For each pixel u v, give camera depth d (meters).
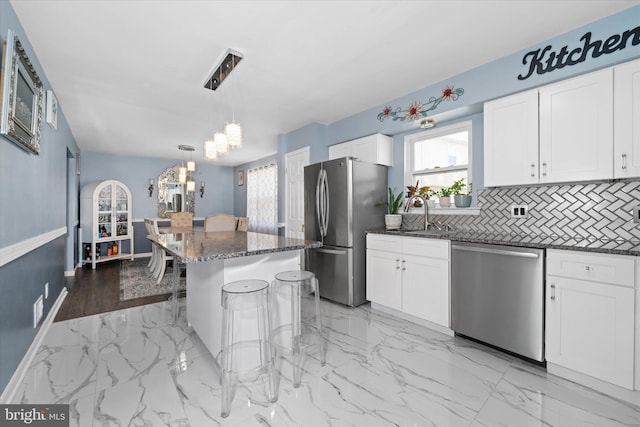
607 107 1.84
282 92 3.07
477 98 2.54
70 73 2.62
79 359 2.01
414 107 3.06
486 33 2.07
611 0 1.75
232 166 8.26
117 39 2.11
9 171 1.60
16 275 1.75
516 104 2.27
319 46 2.22
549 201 2.32
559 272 1.78
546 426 1.41
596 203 2.09
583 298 1.69
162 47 2.22
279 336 2.09
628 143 1.76
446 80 2.77
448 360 2.03
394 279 2.83
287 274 2.00
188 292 2.60
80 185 6.02
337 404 1.56
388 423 1.42
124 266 5.40
